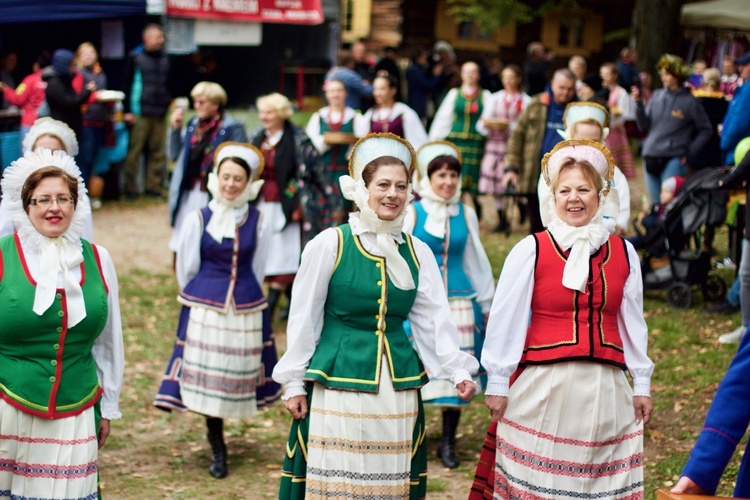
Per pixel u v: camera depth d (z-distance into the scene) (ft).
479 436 19.39
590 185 12.19
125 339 25.86
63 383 12.14
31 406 11.92
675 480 16.74
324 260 12.35
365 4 77.15
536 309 12.30
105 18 46.96
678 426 19.17
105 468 17.60
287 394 12.36
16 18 41.98
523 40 85.61
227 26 55.21
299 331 12.37
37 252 12.21
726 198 25.79
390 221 12.49
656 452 17.98
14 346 12.01
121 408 20.92
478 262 18.02
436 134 36.68
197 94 25.59
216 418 17.44
